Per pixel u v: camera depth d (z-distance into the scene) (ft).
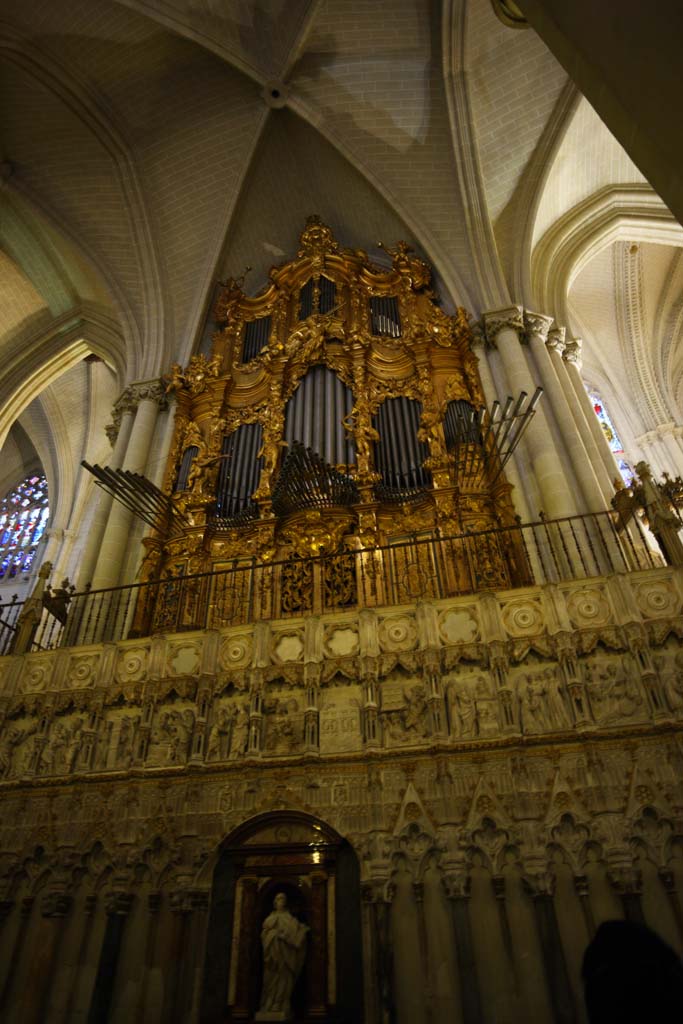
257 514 41.81
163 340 56.75
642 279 69.87
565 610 26.71
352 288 57.41
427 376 47.75
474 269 52.49
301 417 47.70
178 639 30.01
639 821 21.95
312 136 58.85
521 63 50.78
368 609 28.68
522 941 20.98
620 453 70.95
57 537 78.84
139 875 24.54
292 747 25.85
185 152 59.62
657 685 23.95
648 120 14.11
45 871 25.23
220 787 25.75
